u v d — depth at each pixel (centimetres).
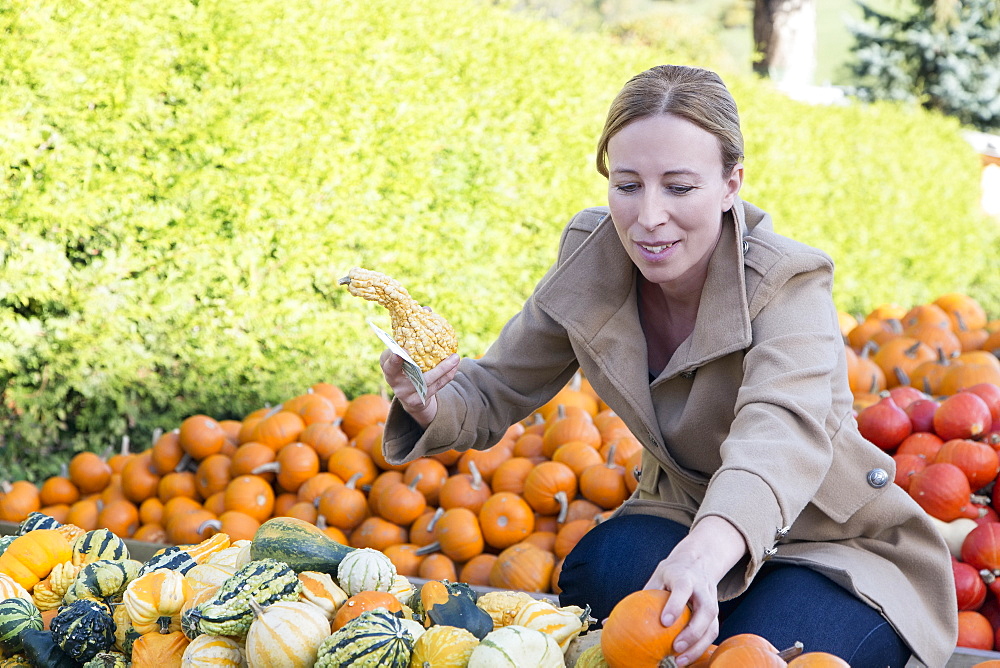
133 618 206
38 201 496
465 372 266
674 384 237
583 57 739
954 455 364
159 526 429
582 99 714
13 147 487
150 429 557
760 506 179
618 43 822
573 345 247
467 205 648
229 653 193
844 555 232
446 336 235
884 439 397
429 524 400
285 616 189
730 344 217
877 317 629
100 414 546
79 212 507
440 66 646
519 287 688
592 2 2734
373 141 601
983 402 388
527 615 201
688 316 237
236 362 566
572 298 241
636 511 268
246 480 423
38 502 450
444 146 633
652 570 240
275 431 443
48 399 520
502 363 265
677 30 2452
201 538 404
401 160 612
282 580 201
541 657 180
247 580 198
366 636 181
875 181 991
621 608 169
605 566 247
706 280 224
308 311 585
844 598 222
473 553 390
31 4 488
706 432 233
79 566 246
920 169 1075
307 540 219
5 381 516
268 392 578
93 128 511
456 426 253
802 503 187
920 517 235
